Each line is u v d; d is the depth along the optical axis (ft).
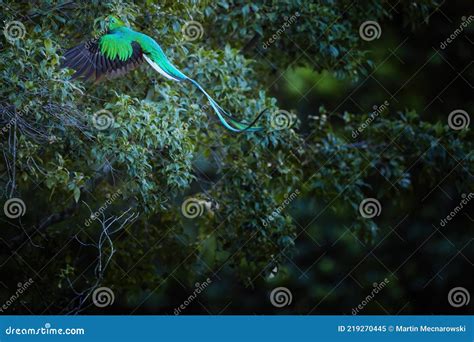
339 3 38.42
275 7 35.81
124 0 30.22
